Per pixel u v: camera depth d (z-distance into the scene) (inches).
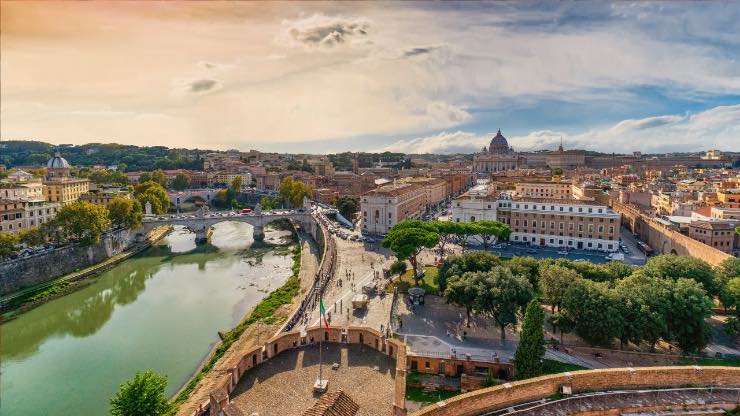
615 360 2795.3
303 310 3929.6
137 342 3863.2
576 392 1883.6
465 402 1723.7
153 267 6619.1
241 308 4714.6
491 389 1780.3
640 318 2783.0
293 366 2076.8
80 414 2785.4
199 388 2810.0
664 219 6417.3
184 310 4685.0
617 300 2886.3
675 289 2923.2
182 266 6678.2
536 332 2432.3
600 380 1903.3
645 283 3102.9
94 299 5123.0
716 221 5570.9
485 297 3142.2
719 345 3085.6
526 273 3666.3
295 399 1812.3
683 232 5802.2
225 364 3112.7
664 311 2824.8
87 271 6048.2
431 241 4399.6
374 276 4921.3
